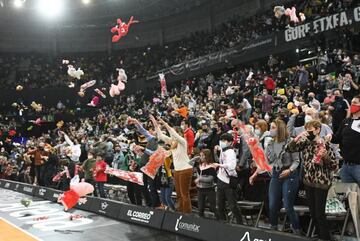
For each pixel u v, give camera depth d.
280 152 5.50
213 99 14.37
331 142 5.48
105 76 29.31
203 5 29.52
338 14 14.82
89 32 34.62
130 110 22.33
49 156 12.88
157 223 7.11
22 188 13.73
